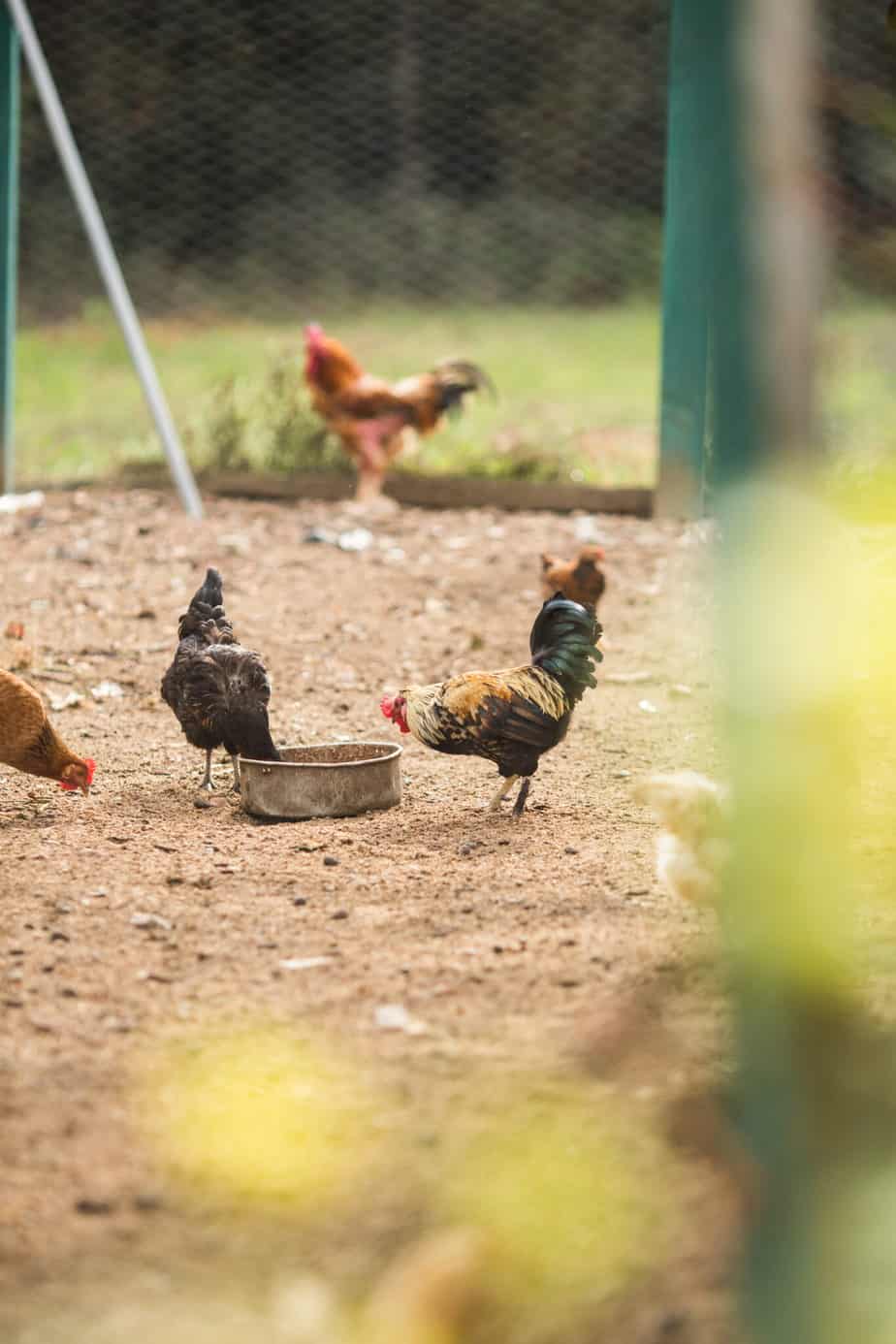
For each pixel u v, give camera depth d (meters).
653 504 17.34
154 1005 5.56
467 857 7.43
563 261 38.12
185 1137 2.41
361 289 38.03
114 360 30.25
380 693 10.87
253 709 8.24
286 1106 2.44
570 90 37.31
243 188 37.50
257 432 20.41
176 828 7.90
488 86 37.38
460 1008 5.48
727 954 1.53
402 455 18.30
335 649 11.98
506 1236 2.05
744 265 1.34
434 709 7.80
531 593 13.84
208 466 18.92
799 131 1.31
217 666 8.24
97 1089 4.85
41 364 29.64
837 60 22.27
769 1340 1.56
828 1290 1.54
